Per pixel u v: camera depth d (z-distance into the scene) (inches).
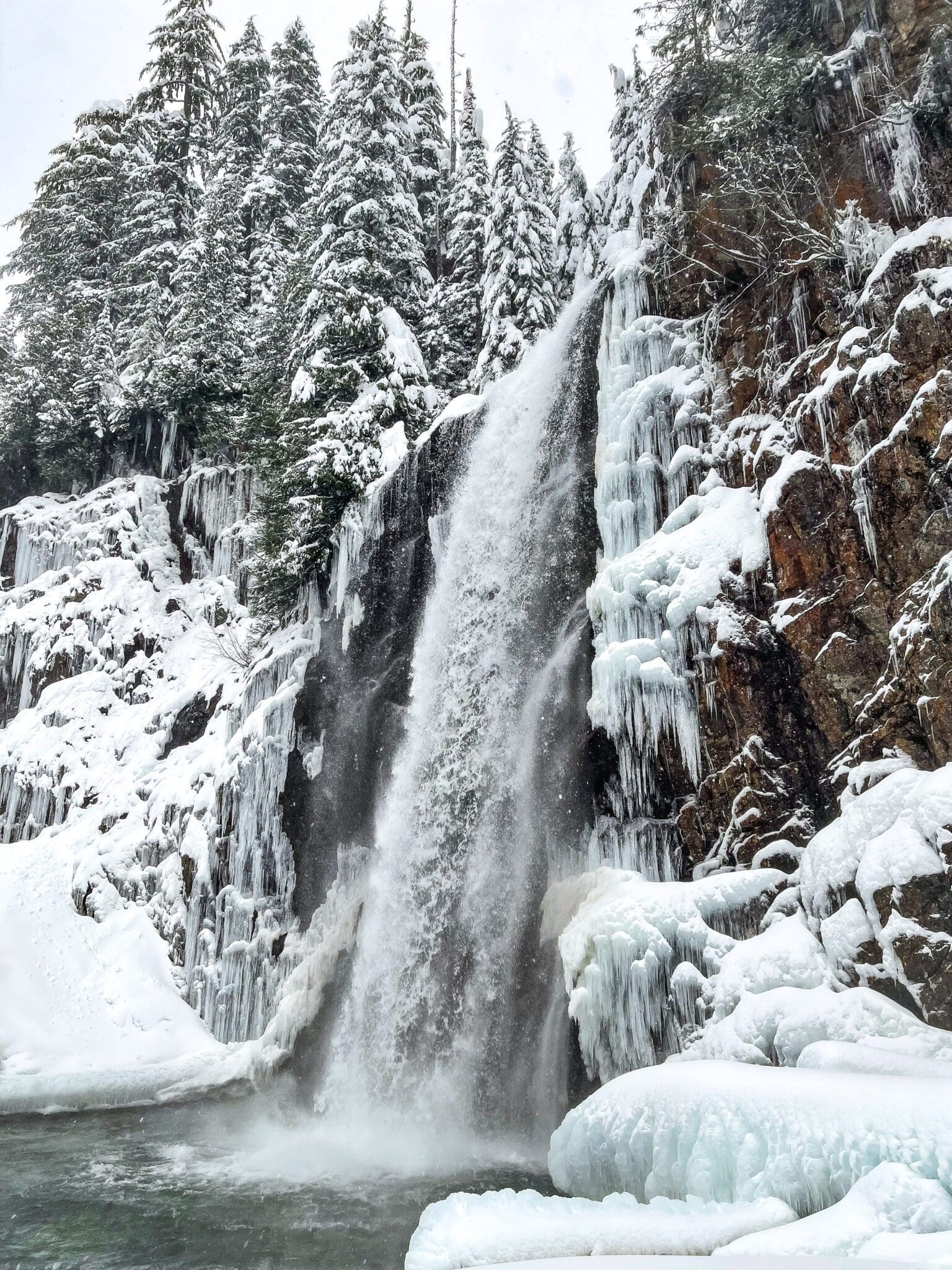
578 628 527.8
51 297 1434.5
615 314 548.4
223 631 962.1
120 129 1536.7
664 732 425.1
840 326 423.5
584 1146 281.4
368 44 988.6
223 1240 313.3
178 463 1186.6
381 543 674.8
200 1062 595.8
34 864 793.6
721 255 499.8
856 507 377.7
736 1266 178.1
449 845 552.1
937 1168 196.2
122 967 682.8
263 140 1439.5
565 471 561.9
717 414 472.4
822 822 371.2
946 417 351.3
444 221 1263.5
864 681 366.3
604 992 368.8
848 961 306.3
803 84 475.2
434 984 524.1
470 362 988.6
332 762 660.1
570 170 1000.9
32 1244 312.5
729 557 423.2
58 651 986.7
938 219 385.4
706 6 541.6
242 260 1320.1
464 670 585.3
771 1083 244.1
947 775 310.7
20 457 1293.1
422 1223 230.4
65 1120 515.8
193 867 697.0
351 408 754.2
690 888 369.7
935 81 419.8
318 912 628.4
